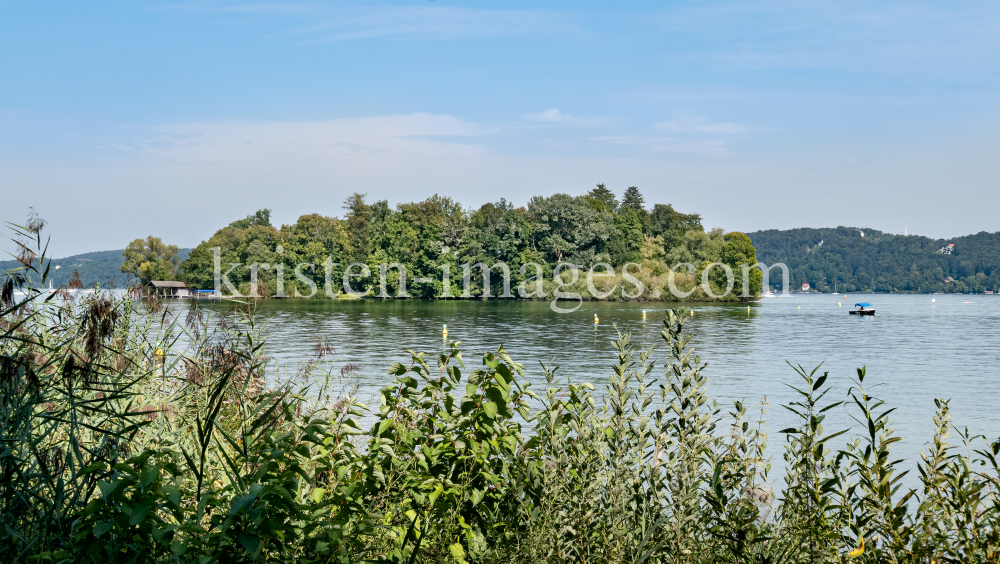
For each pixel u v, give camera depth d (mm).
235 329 5395
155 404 4363
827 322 73312
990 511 3076
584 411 3955
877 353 41219
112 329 3764
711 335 54531
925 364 35438
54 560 2637
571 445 3973
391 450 3740
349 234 147375
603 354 37562
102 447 3160
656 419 3631
